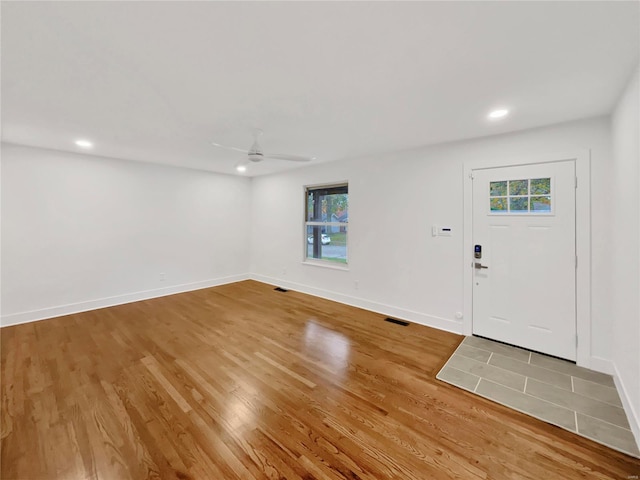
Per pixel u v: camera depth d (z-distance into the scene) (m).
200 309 4.25
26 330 3.42
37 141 3.42
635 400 1.81
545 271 2.80
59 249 3.94
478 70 1.80
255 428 1.84
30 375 2.44
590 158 2.55
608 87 2.00
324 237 5.07
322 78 1.91
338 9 1.28
